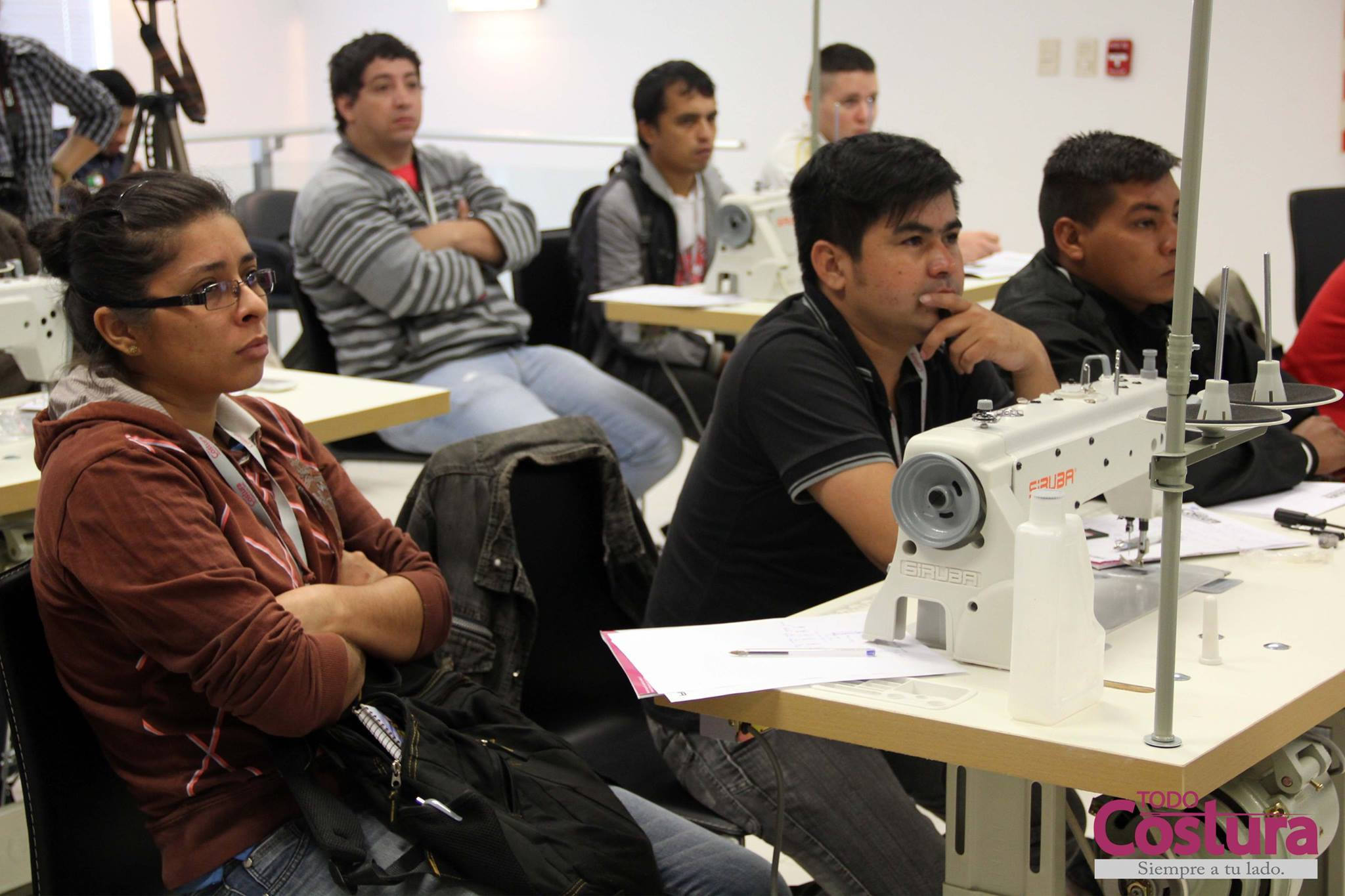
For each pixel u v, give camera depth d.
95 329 1.45
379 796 1.39
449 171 3.75
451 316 3.51
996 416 1.35
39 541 1.37
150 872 1.47
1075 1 5.40
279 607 1.39
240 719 1.41
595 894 1.36
